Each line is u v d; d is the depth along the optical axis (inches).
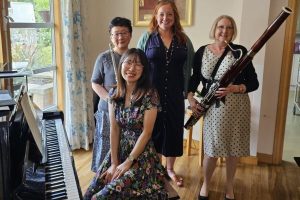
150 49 85.7
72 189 47.5
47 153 59.5
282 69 113.8
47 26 118.9
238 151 85.5
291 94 262.4
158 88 85.8
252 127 116.3
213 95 81.4
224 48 83.4
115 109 67.4
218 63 82.9
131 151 65.4
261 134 120.5
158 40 85.7
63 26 118.3
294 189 100.8
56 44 123.9
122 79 67.4
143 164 63.9
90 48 136.3
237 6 118.2
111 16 138.8
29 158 48.6
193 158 122.5
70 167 54.6
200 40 127.1
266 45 112.9
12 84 79.4
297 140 151.6
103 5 139.2
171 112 87.5
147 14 132.0
